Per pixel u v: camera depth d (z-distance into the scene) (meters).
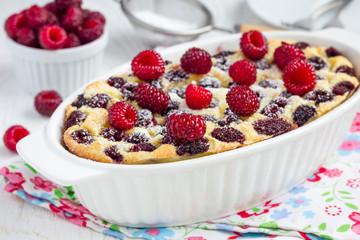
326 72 0.51
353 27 0.69
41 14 0.58
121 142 0.44
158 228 0.45
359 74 0.52
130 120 0.45
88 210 0.46
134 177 0.41
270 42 0.54
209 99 0.47
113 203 0.43
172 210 0.44
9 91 0.61
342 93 0.48
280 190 0.48
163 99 0.46
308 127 0.45
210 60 0.50
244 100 0.46
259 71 0.51
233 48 0.55
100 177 0.41
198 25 0.70
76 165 0.42
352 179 0.49
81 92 0.48
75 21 0.59
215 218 0.46
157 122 0.47
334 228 0.44
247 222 0.45
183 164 0.41
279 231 0.45
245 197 0.45
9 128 0.53
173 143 0.44
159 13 0.72
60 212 0.46
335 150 0.51
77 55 0.58
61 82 0.60
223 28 0.66
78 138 0.44
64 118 0.47
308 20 0.67
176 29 0.70
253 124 0.45
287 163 0.46
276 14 0.71
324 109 0.47
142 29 0.66
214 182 0.43
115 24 0.73
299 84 0.48
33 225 0.46
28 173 0.49
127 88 0.48
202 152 0.43
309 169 0.48
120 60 0.66
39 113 0.57
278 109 0.47
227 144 0.44
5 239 0.45
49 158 0.42
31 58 0.58
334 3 0.70
